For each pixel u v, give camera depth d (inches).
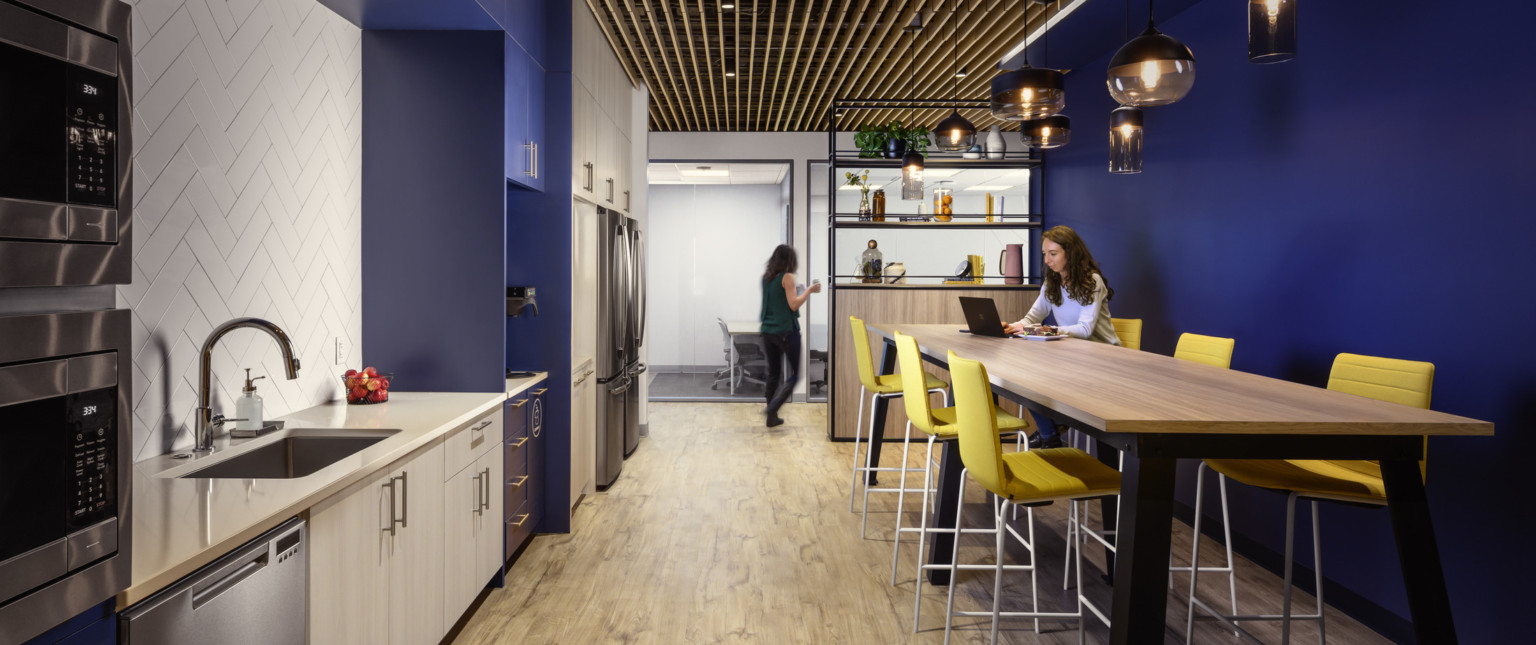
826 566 139.3
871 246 251.1
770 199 328.5
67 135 43.4
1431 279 109.9
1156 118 184.2
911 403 129.6
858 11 186.9
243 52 96.2
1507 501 99.3
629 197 221.1
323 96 115.3
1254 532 144.4
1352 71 124.3
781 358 270.2
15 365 39.9
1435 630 74.2
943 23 192.4
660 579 133.1
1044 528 160.4
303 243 110.8
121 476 47.0
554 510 156.6
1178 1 166.1
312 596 69.5
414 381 129.0
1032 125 174.2
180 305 86.2
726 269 328.5
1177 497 172.7
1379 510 116.3
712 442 244.5
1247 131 150.6
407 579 90.7
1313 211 133.0
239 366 97.0
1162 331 181.3
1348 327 125.4
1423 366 92.1
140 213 80.0
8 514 39.7
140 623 49.4
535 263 155.9
